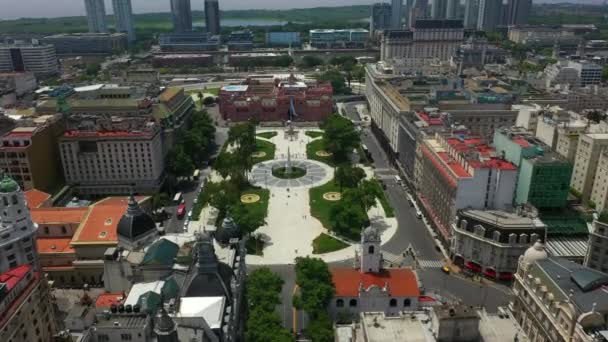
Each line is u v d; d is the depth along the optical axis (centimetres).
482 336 11275
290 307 16675
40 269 14800
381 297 14862
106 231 17712
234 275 14112
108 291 14950
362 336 11738
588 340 11212
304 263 15262
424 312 12200
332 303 15050
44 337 13500
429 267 19050
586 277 12731
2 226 14038
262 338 12912
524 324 14588
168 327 9888
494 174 18775
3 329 11125
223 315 12050
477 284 17875
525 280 14588
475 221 18250
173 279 13412
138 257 14775
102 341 10700
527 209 18988
